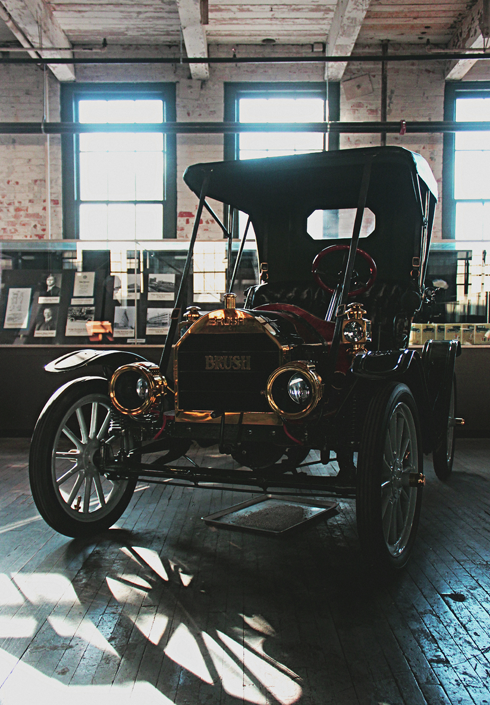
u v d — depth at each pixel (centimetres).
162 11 666
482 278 500
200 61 562
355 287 290
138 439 235
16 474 359
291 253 325
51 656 153
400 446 220
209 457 410
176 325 242
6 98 754
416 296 273
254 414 215
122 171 759
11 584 198
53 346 491
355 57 548
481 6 624
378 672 146
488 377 495
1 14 610
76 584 198
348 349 235
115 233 760
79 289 513
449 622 172
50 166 754
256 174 274
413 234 291
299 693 137
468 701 135
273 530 249
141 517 273
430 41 740
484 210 760
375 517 193
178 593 191
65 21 689
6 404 491
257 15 666
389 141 751
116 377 229
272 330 215
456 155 759
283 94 755
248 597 188
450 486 332
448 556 226
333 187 297
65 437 495
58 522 232
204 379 223
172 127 570
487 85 748
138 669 147
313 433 207
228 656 153
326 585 198
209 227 756
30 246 512
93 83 752
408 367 208
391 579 203
